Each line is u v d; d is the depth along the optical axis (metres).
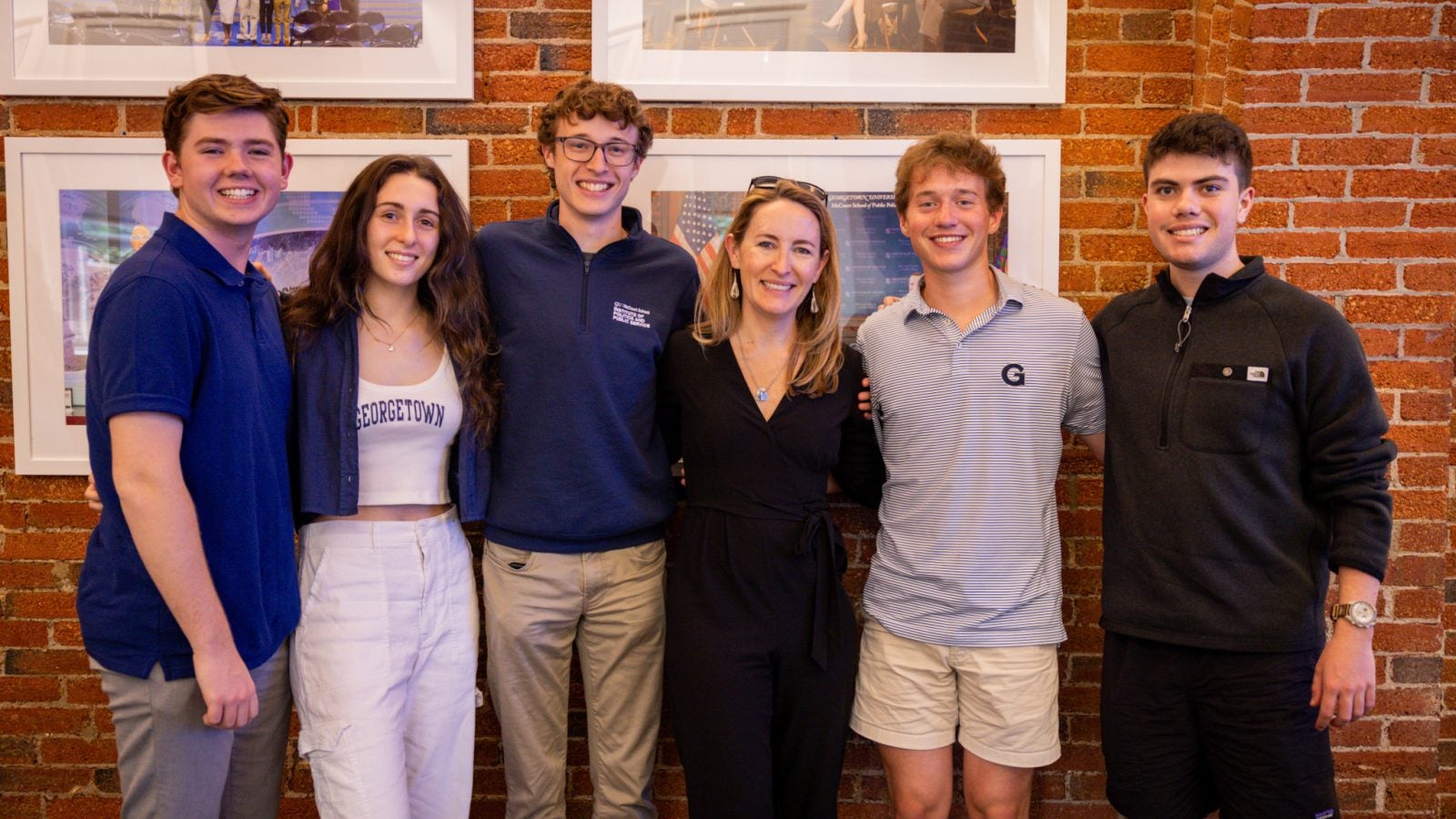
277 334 1.85
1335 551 1.90
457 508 2.09
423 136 2.50
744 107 2.52
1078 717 2.62
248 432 1.71
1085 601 2.60
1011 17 2.48
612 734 2.27
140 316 1.57
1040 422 2.12
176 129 1.68
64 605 2.53
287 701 1.94
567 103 2.14
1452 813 2.60
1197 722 2.03
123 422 1.55
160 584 1.58
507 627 2.18
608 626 2.23
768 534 2.04
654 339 2.18
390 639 1.87
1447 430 2.37
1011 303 2.14
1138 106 2.52
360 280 1.91
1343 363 1.89
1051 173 2.49
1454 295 2.36
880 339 2.22
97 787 2.56
